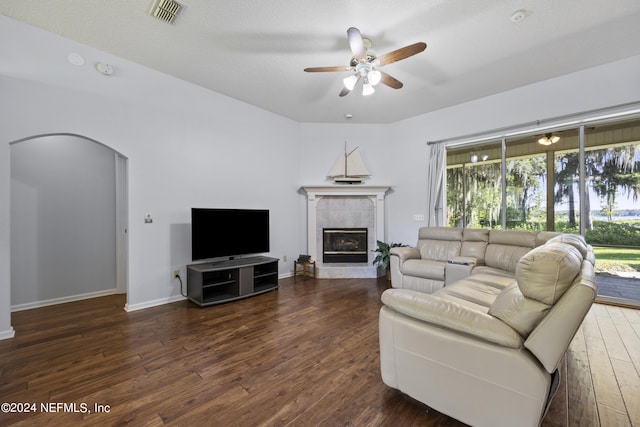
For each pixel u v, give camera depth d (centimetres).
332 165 524
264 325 281
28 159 332
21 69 256
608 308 320
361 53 234
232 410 160
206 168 388
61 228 354
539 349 122
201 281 330
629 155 333
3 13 242
